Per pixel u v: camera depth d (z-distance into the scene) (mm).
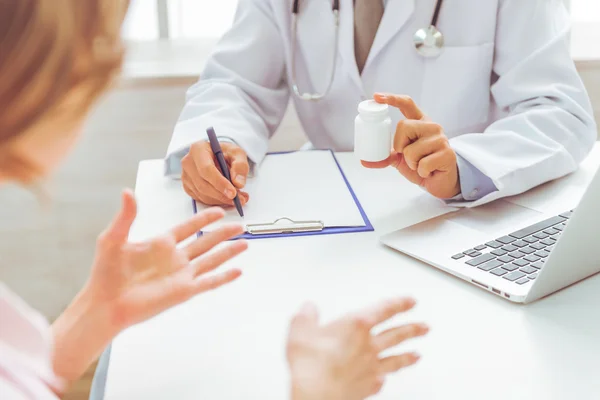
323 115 1450
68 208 2162
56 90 425
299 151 1325
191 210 1100
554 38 1321
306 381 559
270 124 1466
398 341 615
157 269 708
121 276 693
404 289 862
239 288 868
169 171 1209
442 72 1371
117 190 2154
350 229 1015
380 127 1027
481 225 1017
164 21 2250
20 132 429
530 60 1309
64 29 416
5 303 522
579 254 830
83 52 438
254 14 1454
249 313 816
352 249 962
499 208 1078
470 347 746
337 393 560
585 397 672
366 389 580
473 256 920
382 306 608
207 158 1096
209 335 775
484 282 852
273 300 841
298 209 1070
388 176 1213
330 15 1379
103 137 2088
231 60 1437
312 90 1449
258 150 1247
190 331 782
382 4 1364
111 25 450
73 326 676
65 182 2133
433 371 708
